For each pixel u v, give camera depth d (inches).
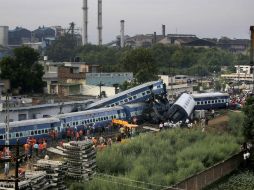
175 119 3683.6
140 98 4003.4
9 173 2079.2
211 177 2357.3
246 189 2327.8
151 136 2942.9
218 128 3444.9
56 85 5738.2
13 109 3752.5
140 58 7298.2
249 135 2792.8
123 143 2714.1
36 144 2509.8
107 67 7332.7
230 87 7012.8
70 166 2028.8
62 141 2923.2
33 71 5684.1
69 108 4377.5
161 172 2260.1
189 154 2578.7
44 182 1706.4
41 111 4057.6
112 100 3946.9
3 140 2659.9
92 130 3238.2
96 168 2202.3
